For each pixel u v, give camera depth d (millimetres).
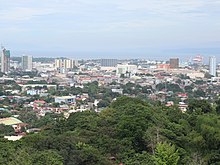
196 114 89688
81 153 55844
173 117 86562
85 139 63812
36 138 58969
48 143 57750
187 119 85812
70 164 54781
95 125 76188
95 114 88938
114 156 63281
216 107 100125
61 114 146375
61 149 56375
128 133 68312
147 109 79562
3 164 48500
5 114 157875
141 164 58062
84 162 56000
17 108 182750
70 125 80188
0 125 126375
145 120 71688
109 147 64000
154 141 64250
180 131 74875
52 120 133000
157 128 68625
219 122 80250
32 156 50094
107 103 196875
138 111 76188
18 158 48750
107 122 77875
